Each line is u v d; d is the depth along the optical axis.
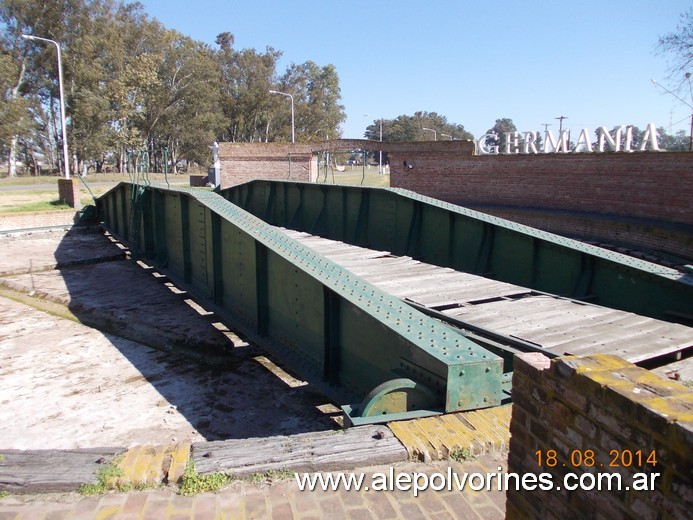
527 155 18.23
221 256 7.75
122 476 2.90
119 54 49.88
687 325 5.77
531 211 17.02
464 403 3.58
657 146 16.12
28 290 11.40
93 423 5.70
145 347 8.12
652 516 1.70
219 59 73.62
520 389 2.44
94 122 47.91
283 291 5.93
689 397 1.79
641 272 6.30
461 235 8.73
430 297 6.35
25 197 25.22
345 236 11.24
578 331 5.14
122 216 14.94
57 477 2.87
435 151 20.73
